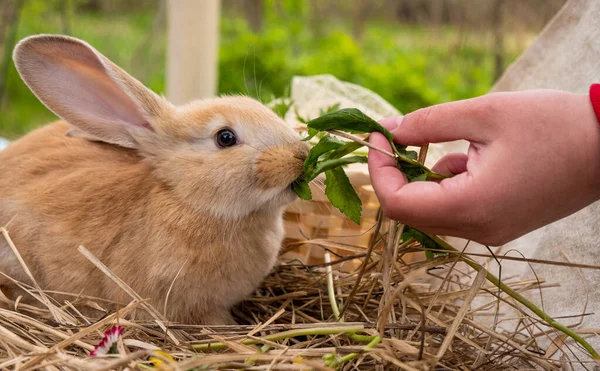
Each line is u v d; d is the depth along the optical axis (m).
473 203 0.36
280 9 1.60
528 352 0.41
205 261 0.45
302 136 0.50
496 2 1.38
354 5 1.69
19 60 0.47
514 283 0.46
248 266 0.47
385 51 1.45
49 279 0.47
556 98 0.36
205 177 0.45
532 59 0.55
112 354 0.36
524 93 0.37
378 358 0.37
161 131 0.47
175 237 0.45
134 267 0.46
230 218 0.45
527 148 0.36
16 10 1.35
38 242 0.47
